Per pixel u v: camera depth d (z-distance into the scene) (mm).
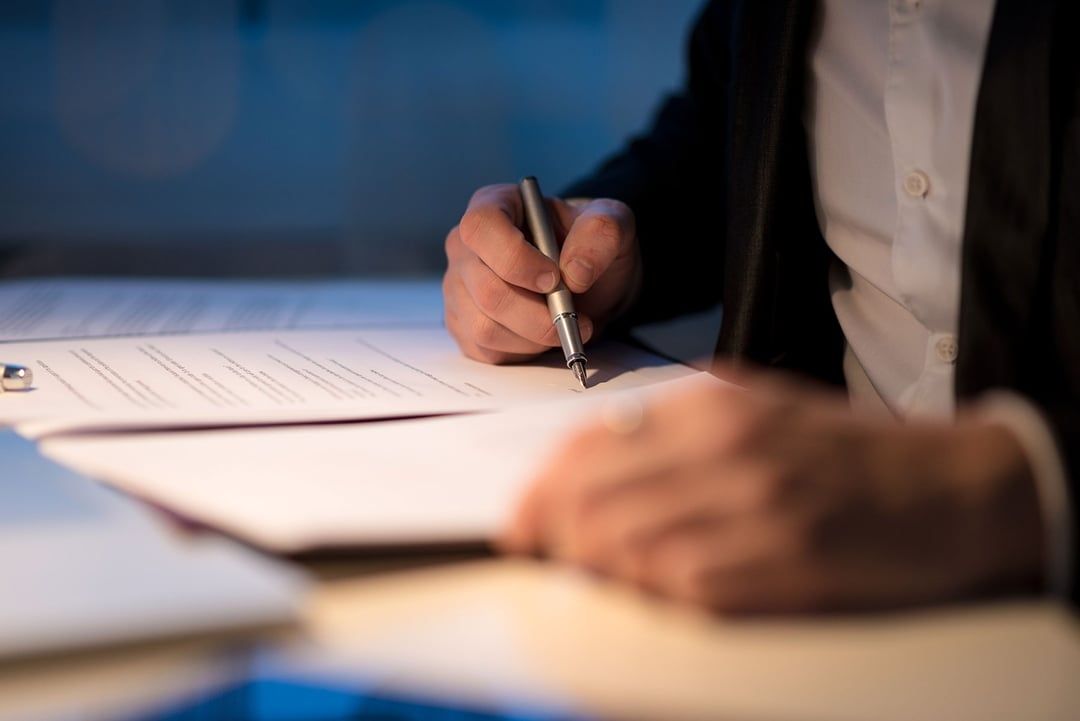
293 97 2102
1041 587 397
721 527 373
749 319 822
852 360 818
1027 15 658
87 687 303
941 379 727
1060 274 647
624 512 385
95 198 2031
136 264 1732
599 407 595
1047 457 401
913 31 771
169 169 2061
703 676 325
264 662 326
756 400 404
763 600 365
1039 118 648
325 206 2104
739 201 829
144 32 2047
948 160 738
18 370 659
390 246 1948
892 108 763
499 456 511
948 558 380
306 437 542
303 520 412
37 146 2025
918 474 389
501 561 412
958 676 329
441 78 2129
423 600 374
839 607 371
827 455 386
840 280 837
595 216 811
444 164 2129
